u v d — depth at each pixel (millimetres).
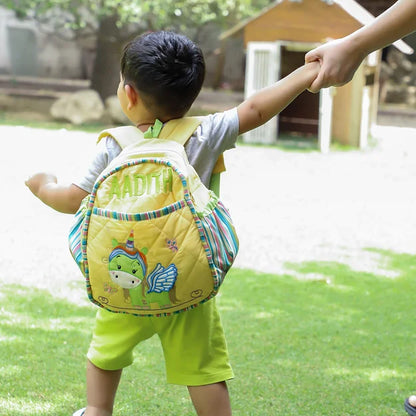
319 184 10859
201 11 17391
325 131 14398
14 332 4195
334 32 14008
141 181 2221
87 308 4777
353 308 5152
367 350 4262
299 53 16312
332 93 14305
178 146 2314
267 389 3590
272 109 2467
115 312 2334
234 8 18094
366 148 15227
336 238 7504
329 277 5988
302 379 3752
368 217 8688
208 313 2479
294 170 12047
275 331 4535
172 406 3340
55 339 4125
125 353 2533
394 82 26906
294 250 6895
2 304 4719
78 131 14812
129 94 2389
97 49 18203
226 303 5113
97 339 2570
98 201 2229
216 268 2238
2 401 3234
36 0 17531
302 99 16531
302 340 4387
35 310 4648
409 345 4387
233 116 2469
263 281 5770
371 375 3863
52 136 13836
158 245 2166
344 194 10156
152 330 2506
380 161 13562
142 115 2430
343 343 4363
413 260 6727
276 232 7625
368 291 5633
